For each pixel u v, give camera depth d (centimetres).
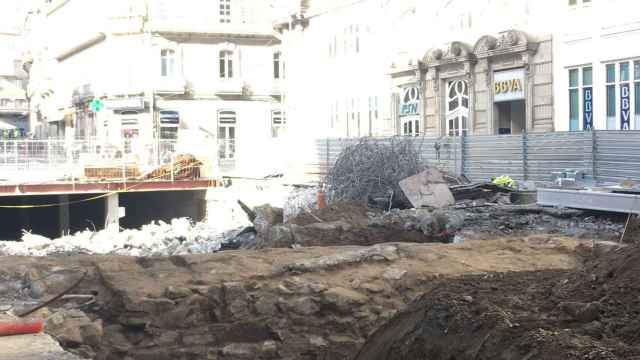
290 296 1086
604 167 2108
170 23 5438
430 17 3078
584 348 511
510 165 2436
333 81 3856
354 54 3644
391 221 1877
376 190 2369
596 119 2372
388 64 3356
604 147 2108
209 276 1153
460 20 2920
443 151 2695
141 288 1104
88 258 1263
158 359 1055
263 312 1079
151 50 5412
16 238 3669
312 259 1200
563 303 602
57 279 1126
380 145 2505
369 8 3500
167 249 2222
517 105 2805
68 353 702
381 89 3419
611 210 1777
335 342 1049
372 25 3484
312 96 4088
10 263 1213
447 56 2944
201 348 1059
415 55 3177
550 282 723
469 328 608
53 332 926
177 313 1073
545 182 2291
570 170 2183
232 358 1048
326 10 3875
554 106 2530
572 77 2473
